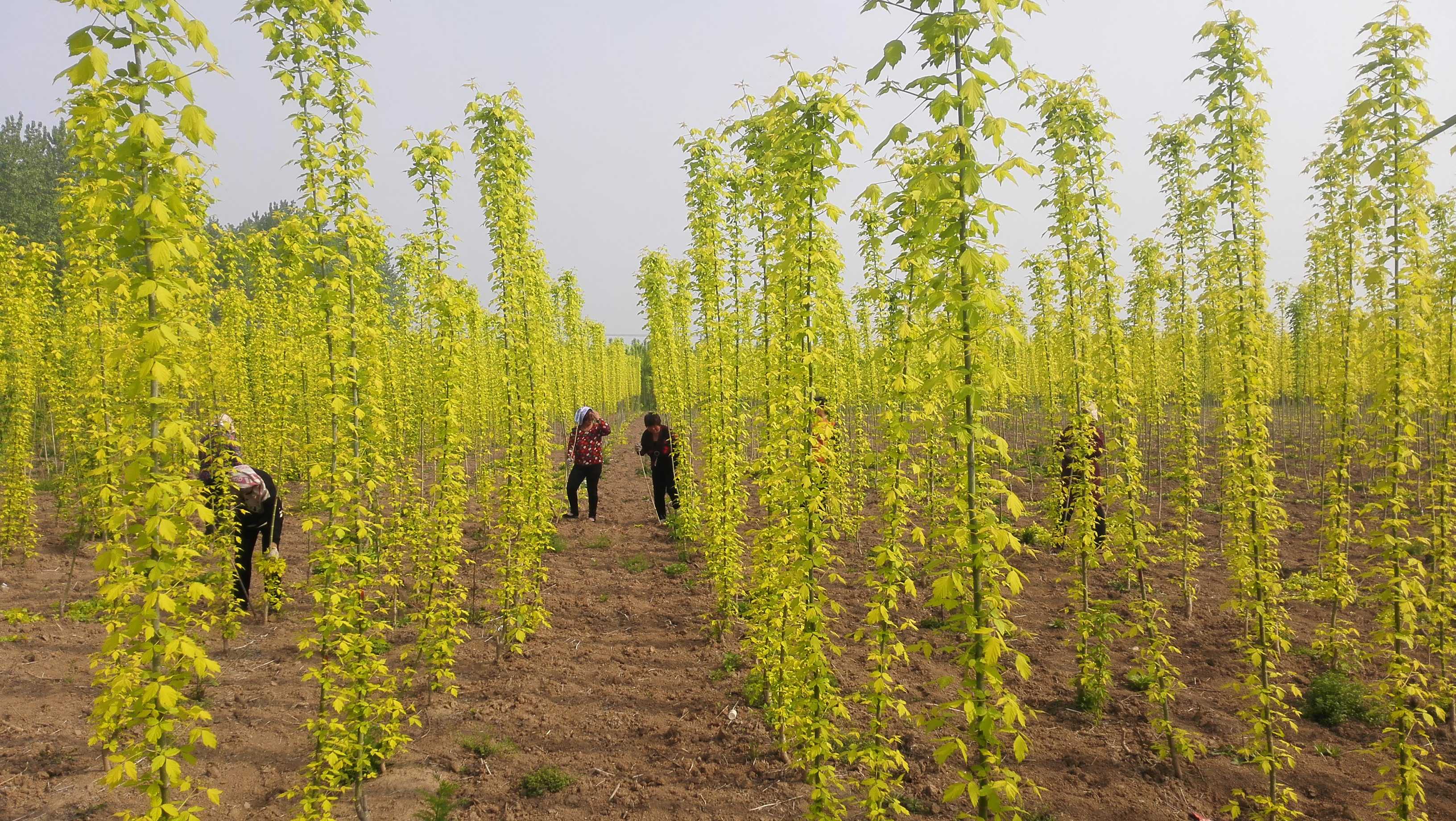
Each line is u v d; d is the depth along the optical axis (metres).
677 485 12.19
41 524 10.85
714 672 6.70
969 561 3.30
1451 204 8.55
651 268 14.84
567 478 16.00
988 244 3.19
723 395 8.73
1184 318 10.85
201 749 5.18
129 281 2.99
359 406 4.68
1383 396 5.09
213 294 11.76
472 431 14.81
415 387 13.19
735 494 8.38
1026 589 8.83
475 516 11.13
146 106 2.98
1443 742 5.40
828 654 6.91
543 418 7.96
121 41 2.88
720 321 8.62
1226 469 7.23
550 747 5.49
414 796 4.81
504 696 6.29
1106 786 4.92
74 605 7.80
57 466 14.44
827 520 9.14
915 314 5.07
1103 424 7.60
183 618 3.44
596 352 27.91
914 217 3.65
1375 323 5.11
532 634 7.63
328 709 4.66
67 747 5.13
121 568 3.37
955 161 3.13
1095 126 6.61
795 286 4.80
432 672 5.92
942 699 6.05
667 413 15.27
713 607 8.33
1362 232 6.56
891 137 3.37
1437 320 6.04
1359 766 5.10
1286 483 13.95
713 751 5.40
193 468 6.02
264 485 7.59
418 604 8.04
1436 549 5.38
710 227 8.49
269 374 11.60
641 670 6.81
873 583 4.40
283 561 6.23
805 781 4.98
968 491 3.32
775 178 5.67
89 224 3.03
